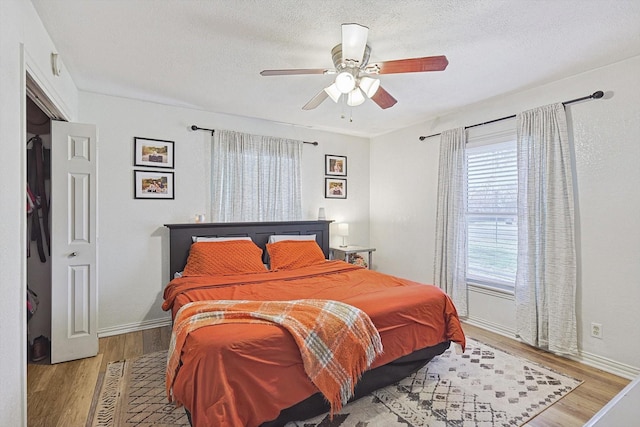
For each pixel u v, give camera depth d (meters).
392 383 2.29
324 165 4.70
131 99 3.39
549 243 2.85
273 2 1.81
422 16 1.93
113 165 3.31
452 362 2.68
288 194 4.29
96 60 2.51
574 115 2.76
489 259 3.49
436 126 4.03
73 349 2.71
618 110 2.51
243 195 3.95
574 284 2.72
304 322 1.89
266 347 1.70
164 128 3.57
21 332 1.58
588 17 1.93
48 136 2.89
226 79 2.87
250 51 2.37
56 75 2.30
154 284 3.52
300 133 4.49
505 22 1.99
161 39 2.20
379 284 2.80
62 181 2.68
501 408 2.05
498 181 3.41
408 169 4.43
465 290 3.63
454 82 2.92
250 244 3.60
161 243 3.55
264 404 1.66
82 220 2.76
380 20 1.97
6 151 1.43
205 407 1.51
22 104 1.61
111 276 3.30
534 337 2.93
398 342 2.25
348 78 2.00
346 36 1.79
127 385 2.32
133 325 3.41
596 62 2.52
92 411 2.01
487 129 3.46
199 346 1.63
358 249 4.47
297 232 4.25
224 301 2.23
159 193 3.54
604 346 2.57
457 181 3.68
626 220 2.47
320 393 1.88
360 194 5.05
